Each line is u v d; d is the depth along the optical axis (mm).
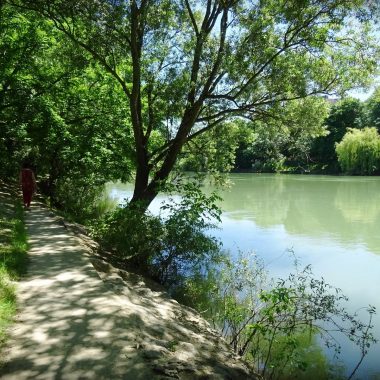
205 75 16109
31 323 5555
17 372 4359
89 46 15719
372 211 26453
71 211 21641
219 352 6418
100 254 10906
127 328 5551
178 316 8047
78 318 5758
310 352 7824
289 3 14148
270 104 15906
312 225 21578
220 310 9367
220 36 15656
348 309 10031
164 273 11406
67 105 22516
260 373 6852
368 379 6871
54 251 9375
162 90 16203
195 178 18969
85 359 4684
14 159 22312
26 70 20906
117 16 14086
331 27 14523
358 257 14875
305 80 15070
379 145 66812
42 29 20234
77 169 22391
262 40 14320
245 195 36594
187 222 11203
